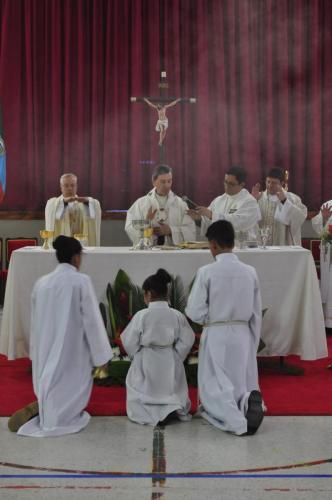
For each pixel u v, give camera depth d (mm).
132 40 10500
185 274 6199
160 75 10602
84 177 10641
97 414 5047
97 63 10500
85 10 10508
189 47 10602
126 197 10703
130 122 10609
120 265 6211
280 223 8008
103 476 3873
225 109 10641
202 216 7262
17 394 5598
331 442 4449
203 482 3781
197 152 10672
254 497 3584
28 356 6359
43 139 10578
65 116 10523
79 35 10461
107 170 10570
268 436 4566
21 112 10539
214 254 4977
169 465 4043
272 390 5688
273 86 10680
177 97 10367
